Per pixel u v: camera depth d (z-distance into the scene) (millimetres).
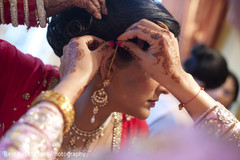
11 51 982
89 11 826
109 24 843
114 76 864
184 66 2129
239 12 4402
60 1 854
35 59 1059
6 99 956
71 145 959
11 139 531
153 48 736
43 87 1009
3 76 945
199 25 4309
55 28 913
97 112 935
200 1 4188
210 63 2051
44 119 577
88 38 798
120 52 828
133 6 834
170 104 1458
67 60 741
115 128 1045
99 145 999
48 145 566
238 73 4449
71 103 653
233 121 789
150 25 758
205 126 785
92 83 902
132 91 863
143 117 910
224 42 4668
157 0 884
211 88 2049
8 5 878
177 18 1013
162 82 756
